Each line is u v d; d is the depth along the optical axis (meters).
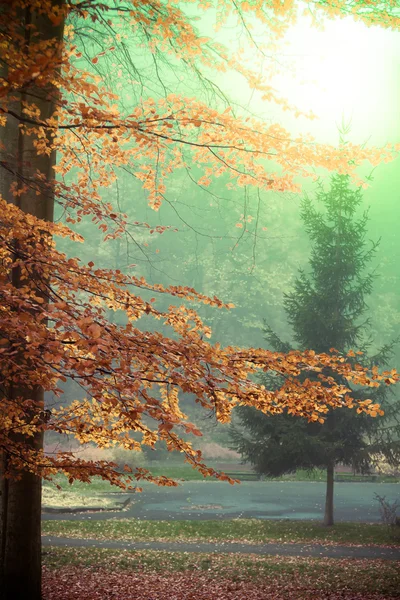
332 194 21.91
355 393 20.16
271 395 5.40
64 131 6.80
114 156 6.88
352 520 20.94
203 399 4.93
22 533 7.77
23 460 5.91
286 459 20.00
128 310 5.87
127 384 4.49
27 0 4.48
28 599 7.78
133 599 9.57
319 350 20.94
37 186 7.14
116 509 21.84
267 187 7.21
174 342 4.80
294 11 6.80
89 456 31.33
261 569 12.76
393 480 32.44
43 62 3.60
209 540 16.86
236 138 6.32
